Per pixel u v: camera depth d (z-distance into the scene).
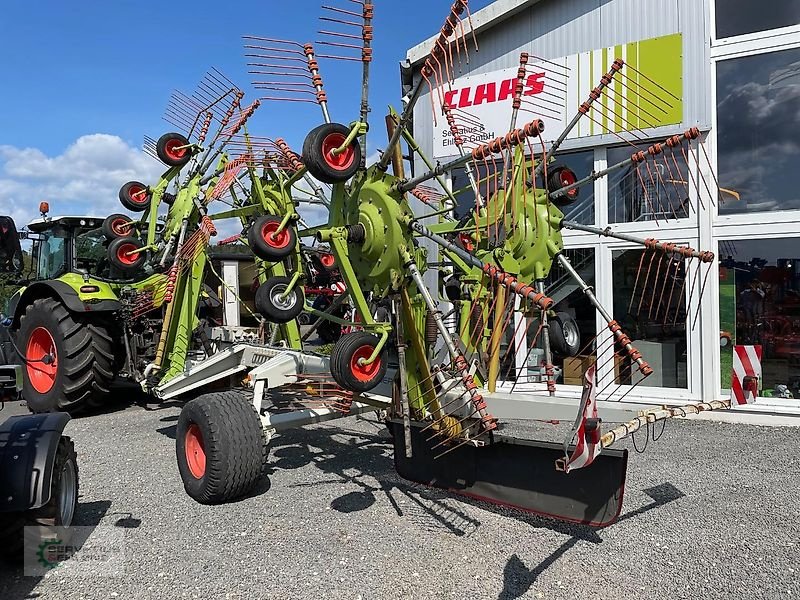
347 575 3.03
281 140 4.78
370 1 3.60
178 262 5.45
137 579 2.99
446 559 3.20
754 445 5.50
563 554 3.27
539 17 7.64
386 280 3.70
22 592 2.87
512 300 4.29
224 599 2.81
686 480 4.49
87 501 4.05
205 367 5.10
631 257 7.28
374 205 3.71
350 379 3.46
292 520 3.72
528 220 4.60
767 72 6.67
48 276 7.63
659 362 7.13
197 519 3.74
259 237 4.12
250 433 3.96
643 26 7.10
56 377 6.51
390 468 4.77
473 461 4.02
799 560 3.20
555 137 7.59
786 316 6.59
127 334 6.74
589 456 2.77
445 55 3.32
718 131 6.89
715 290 6.80
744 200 6.80
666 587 2.92
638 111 7.12
